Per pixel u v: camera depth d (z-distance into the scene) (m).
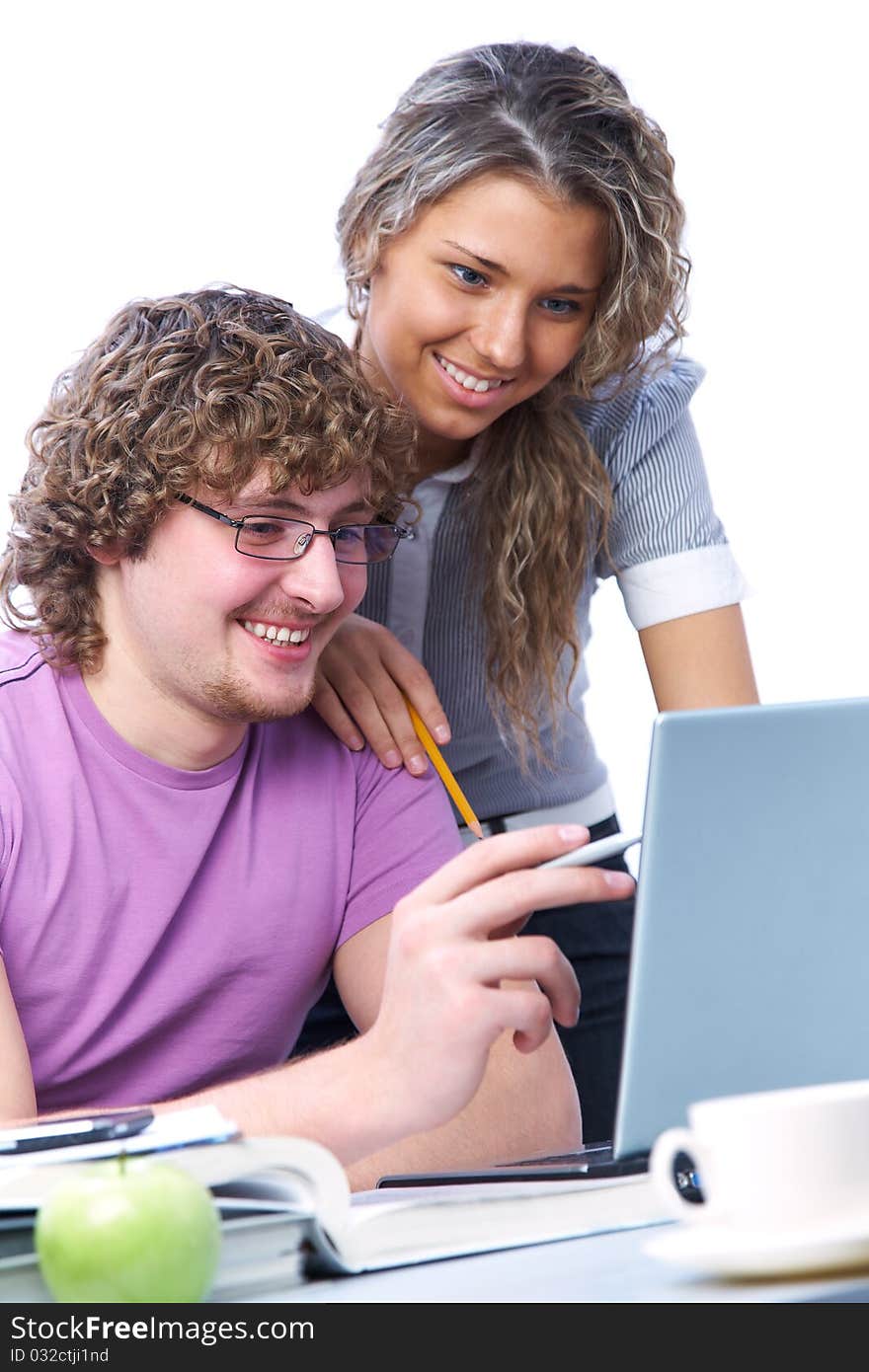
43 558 1.29
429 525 1.66
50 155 2.79
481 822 1.81
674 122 3.23
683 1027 0.78
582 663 1.88
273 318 1.29
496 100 1.40
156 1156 0.68
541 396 1.61
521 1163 1.01
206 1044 1.33
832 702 0.79
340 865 1.37
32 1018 1.27
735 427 3.35
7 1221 0.68
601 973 1.89
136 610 1.25
